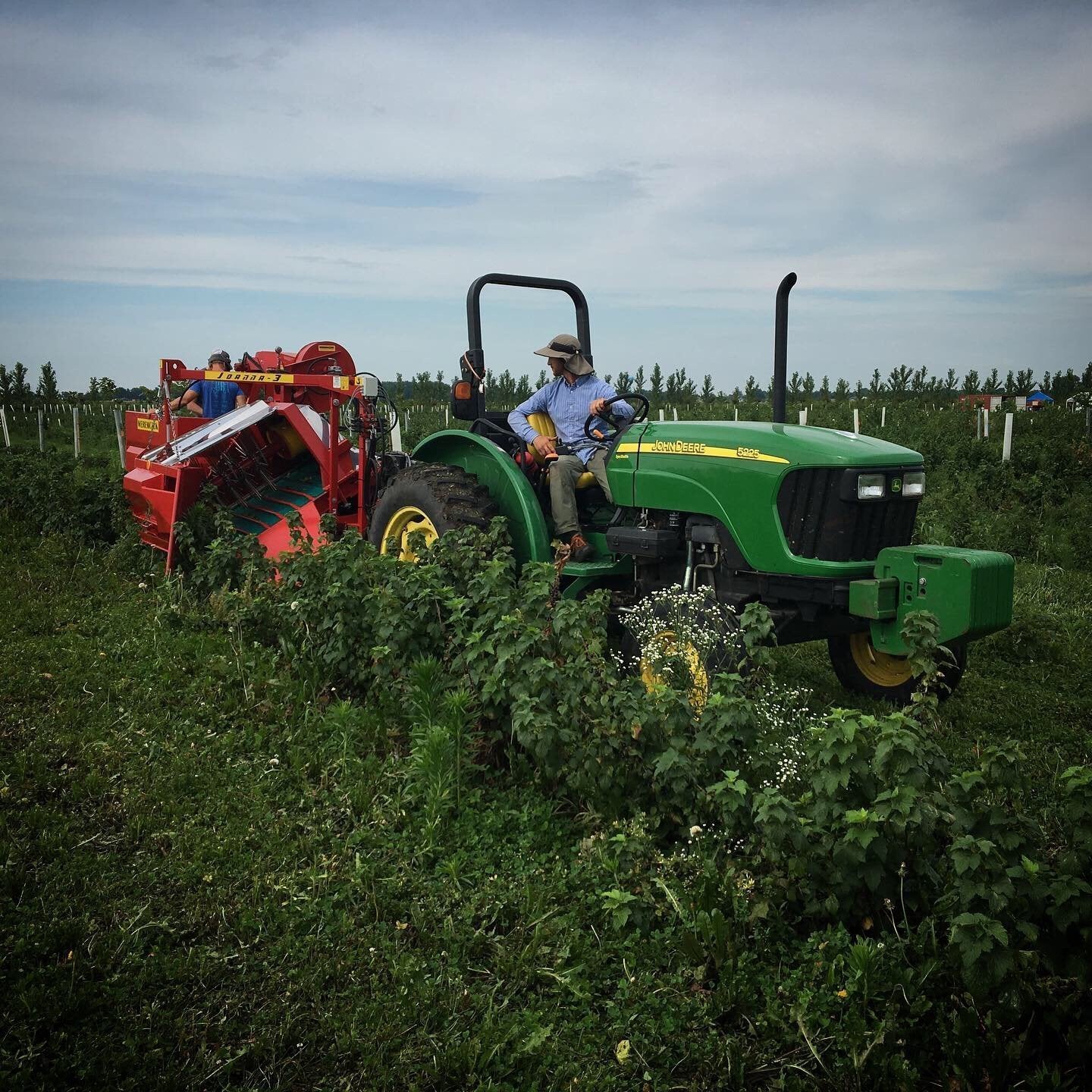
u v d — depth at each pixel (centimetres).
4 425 2067
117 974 261
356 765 386
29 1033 238
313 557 534
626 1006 258
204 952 273
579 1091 232
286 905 296
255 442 745
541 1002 260
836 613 462
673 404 3312
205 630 555
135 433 855
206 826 343
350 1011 254
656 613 466
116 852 324
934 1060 244
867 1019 250
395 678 440
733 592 476
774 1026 250
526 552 548
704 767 330
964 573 399
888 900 278
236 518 729
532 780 375
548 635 378
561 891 305
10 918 282
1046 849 330
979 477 1288
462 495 561
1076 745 459
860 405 3036
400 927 287
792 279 503
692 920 282
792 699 431
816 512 445
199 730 417
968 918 235
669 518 508
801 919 288
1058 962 244
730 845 316
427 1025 250
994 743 458
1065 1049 243
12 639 531
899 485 454
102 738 406
